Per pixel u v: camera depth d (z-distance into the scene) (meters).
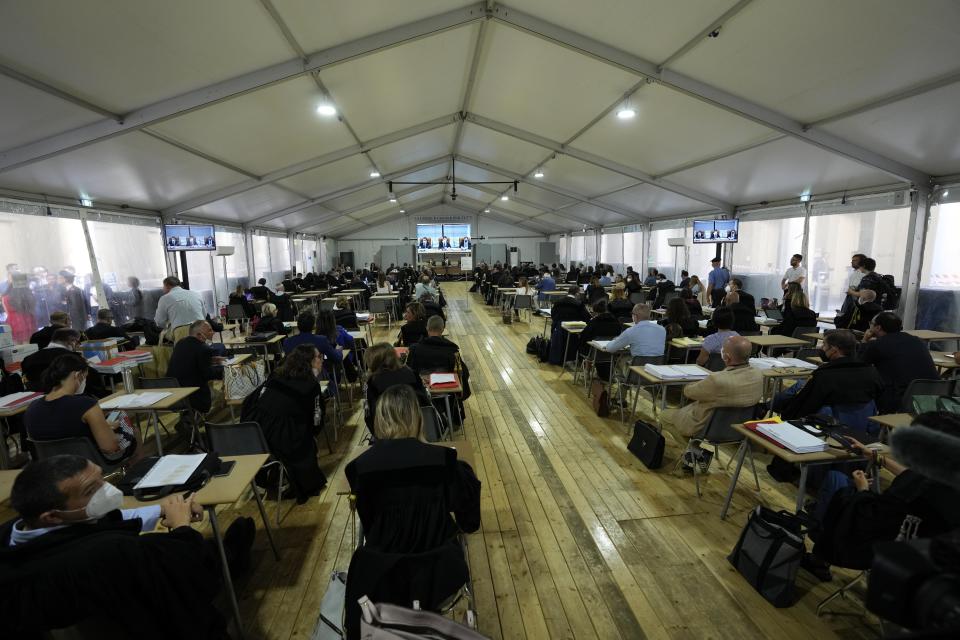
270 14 3.94
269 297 9.70
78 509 1.28
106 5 3.20
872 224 7.27
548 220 21.92
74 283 6.63
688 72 5.09
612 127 7.42
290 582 2.36
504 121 8.75
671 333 5.05
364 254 25.45
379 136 8.76
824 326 8.16
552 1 4.52
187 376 3.81
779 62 4.46
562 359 6.42
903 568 0.68
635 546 2.60
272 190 10.41
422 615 1.17
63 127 4.53
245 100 5.41
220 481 1.99
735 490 3.19
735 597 2.20
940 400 2.26
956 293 5.81
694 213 11.77
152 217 8.48
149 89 4.42
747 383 2.83
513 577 2.36
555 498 3.12
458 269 24.12
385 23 4.71
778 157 6.73
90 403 2.60
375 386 2.88
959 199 5.71
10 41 3.24
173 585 1.32
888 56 3.92
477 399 5.24
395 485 1.57
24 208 5.86
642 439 3.69
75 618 1.16
